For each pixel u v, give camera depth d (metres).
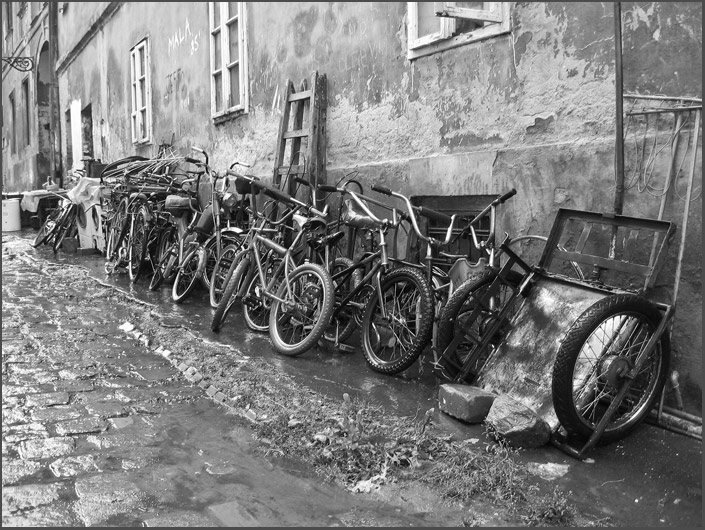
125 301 6.73
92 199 10.07
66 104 19.14
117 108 14.15
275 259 5.43
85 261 9.84
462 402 3.42
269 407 3.58
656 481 2.81
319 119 6.39
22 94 24.31
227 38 8.76
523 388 3.40
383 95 5.60
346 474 2.84
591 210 3.78
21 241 12.92
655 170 3.42
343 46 6.15
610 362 3.03
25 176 24.16
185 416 3.51
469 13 4.20
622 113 3.39
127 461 2.91
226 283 5.57
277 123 7.49
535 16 4.11
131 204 8.42
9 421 3.36
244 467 2.90
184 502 2.56
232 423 3.42
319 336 4.54
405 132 5.36
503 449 3.06
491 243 4.13
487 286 3.84
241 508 2.53
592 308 3.00
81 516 2.42
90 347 4.86
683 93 3.29
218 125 9.14
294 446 3.09
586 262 3.48
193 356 4.60
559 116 3.98
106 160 15.14
